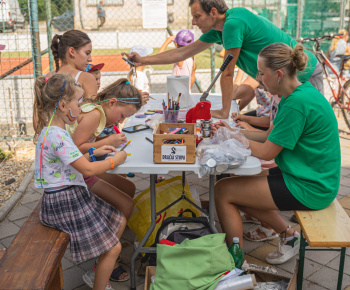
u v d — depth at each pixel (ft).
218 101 13.17
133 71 13.52
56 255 6.93
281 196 8.39
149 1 21.17
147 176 15.25
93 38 58.90
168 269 7.66
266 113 12.67
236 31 10.33
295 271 8.11
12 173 15.57
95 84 9.82
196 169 7.66
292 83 8.15
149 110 11.91
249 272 8.32
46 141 7.20
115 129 9.14
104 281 8.04
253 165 7.80
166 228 9.10
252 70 11.34
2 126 20.24
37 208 8.62
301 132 8.04
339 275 8.18
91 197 7.91
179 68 18.35
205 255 7.65
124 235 11.21
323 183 8.20
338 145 8.44
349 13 33.60
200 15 10.72
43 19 58.18
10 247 7.14
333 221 8.00
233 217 8.94
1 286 6.18
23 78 20.75
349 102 20.52
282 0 38.19
